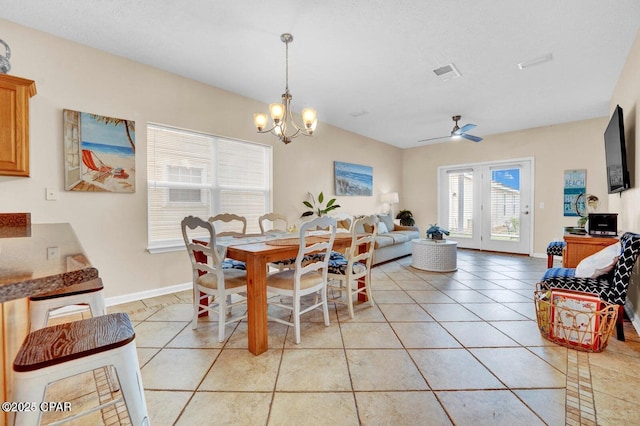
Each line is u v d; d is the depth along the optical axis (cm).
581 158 490
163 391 153
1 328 94
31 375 81
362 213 599
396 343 205
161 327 232
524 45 261
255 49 271
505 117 473
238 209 390
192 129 336
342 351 194
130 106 290
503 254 567
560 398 146
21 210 234
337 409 139
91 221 269
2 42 209
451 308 273
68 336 96
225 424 130
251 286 190
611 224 284
